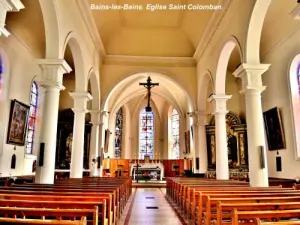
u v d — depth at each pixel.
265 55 11.21
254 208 3.47
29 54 10.81
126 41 13.93
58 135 14.16
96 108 13.23
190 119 18.08
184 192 7.06
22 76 10.28
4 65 9.24
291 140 9.34
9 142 9.41
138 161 20.91
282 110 9.89
